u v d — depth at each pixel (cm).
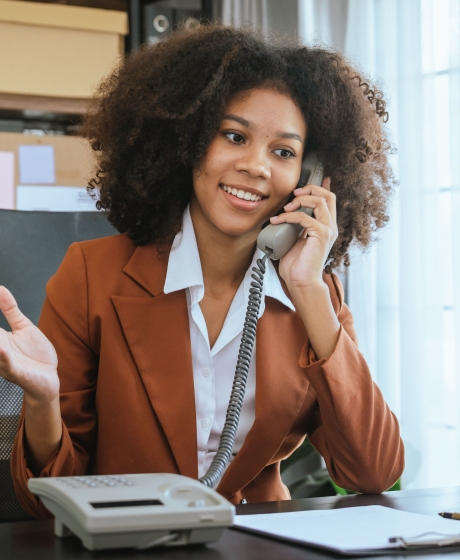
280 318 136
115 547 75
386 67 278
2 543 81
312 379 122
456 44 253
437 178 262
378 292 280
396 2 277
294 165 133
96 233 157
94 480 83
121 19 261
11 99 255
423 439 260
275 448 129
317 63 138
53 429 106
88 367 129
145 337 127
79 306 129
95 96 152
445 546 81
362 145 147
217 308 138
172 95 132
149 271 133
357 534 83
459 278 252
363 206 154
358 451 123
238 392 124
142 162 138
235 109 129
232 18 298
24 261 148
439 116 263
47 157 262
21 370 97
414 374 262
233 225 129
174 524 75
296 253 133
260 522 90
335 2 292
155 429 124
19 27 251
